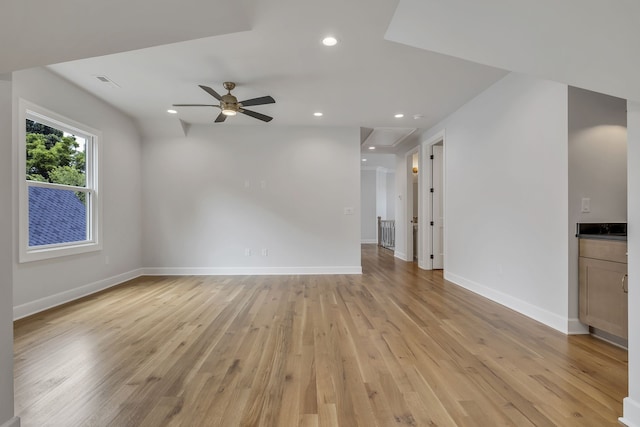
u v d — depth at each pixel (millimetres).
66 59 1625
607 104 2869
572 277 2844
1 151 1427
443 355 2428
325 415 1696
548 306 3070
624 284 2445
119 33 1710
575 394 1896
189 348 2551
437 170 6215
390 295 4238
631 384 1609
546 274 3094
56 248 3762
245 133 5773
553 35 1530
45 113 3545
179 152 5707
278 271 5773
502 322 3164
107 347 2568
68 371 2170
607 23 1267
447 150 5211
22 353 2451
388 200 11977
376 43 2980
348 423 1631
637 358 1582
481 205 4180
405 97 4348
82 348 2547
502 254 3752
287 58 3277
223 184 5750
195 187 5723
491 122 3949
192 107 4789
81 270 4164
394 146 7453
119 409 1744
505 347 2570
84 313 3457
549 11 1415
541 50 1692
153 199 5684
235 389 1949
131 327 3025
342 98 4410
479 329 2975
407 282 5062
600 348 2549
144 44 1998
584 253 2777
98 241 4449
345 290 4531
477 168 4273
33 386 1975
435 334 2854
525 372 2162
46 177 3740
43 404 1786
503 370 2191
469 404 1798
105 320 3227
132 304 3807
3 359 1425
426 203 6227
